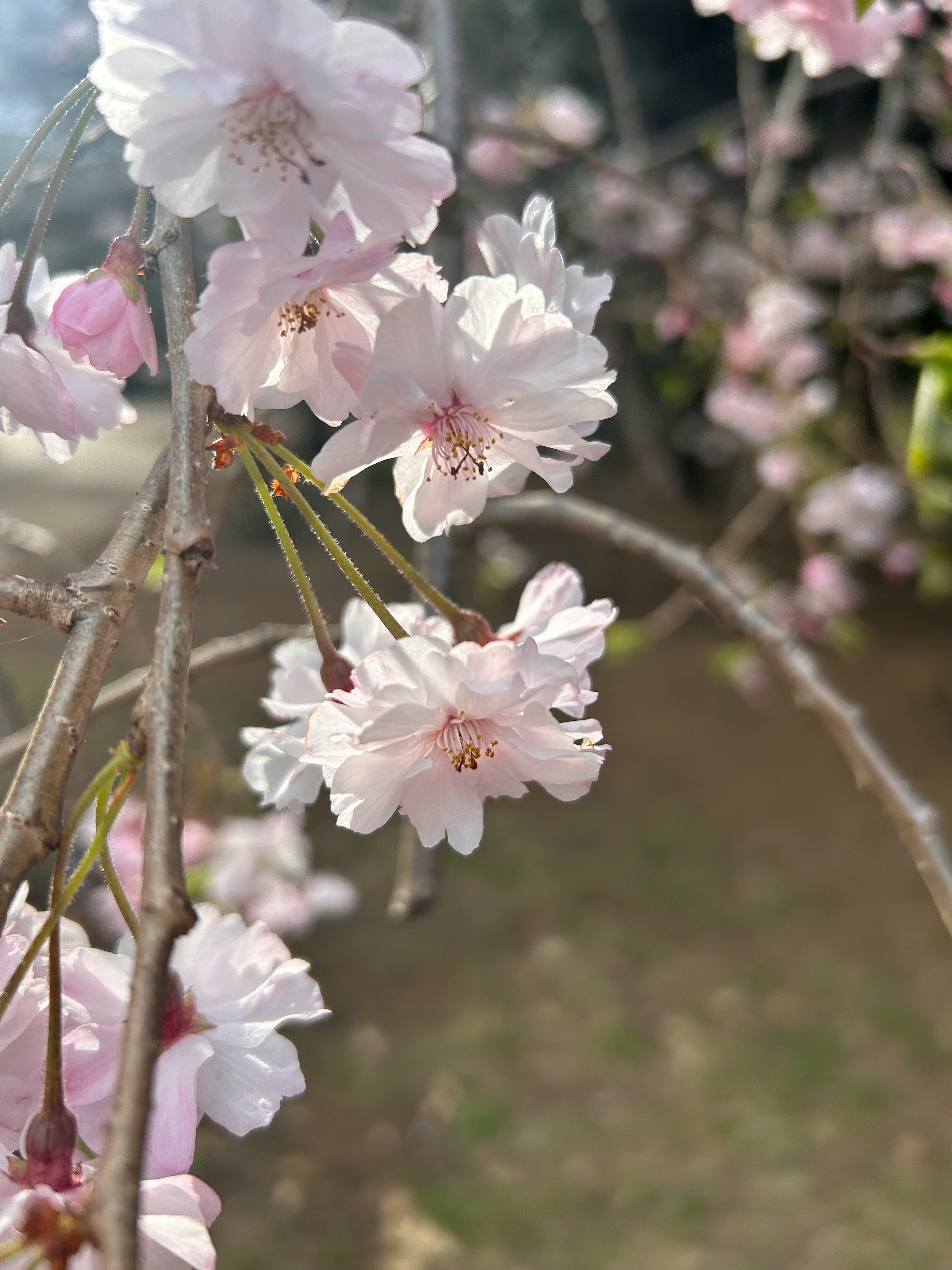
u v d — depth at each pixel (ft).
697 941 18.72
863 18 4.98
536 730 2.92
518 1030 16.81
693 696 27.99
